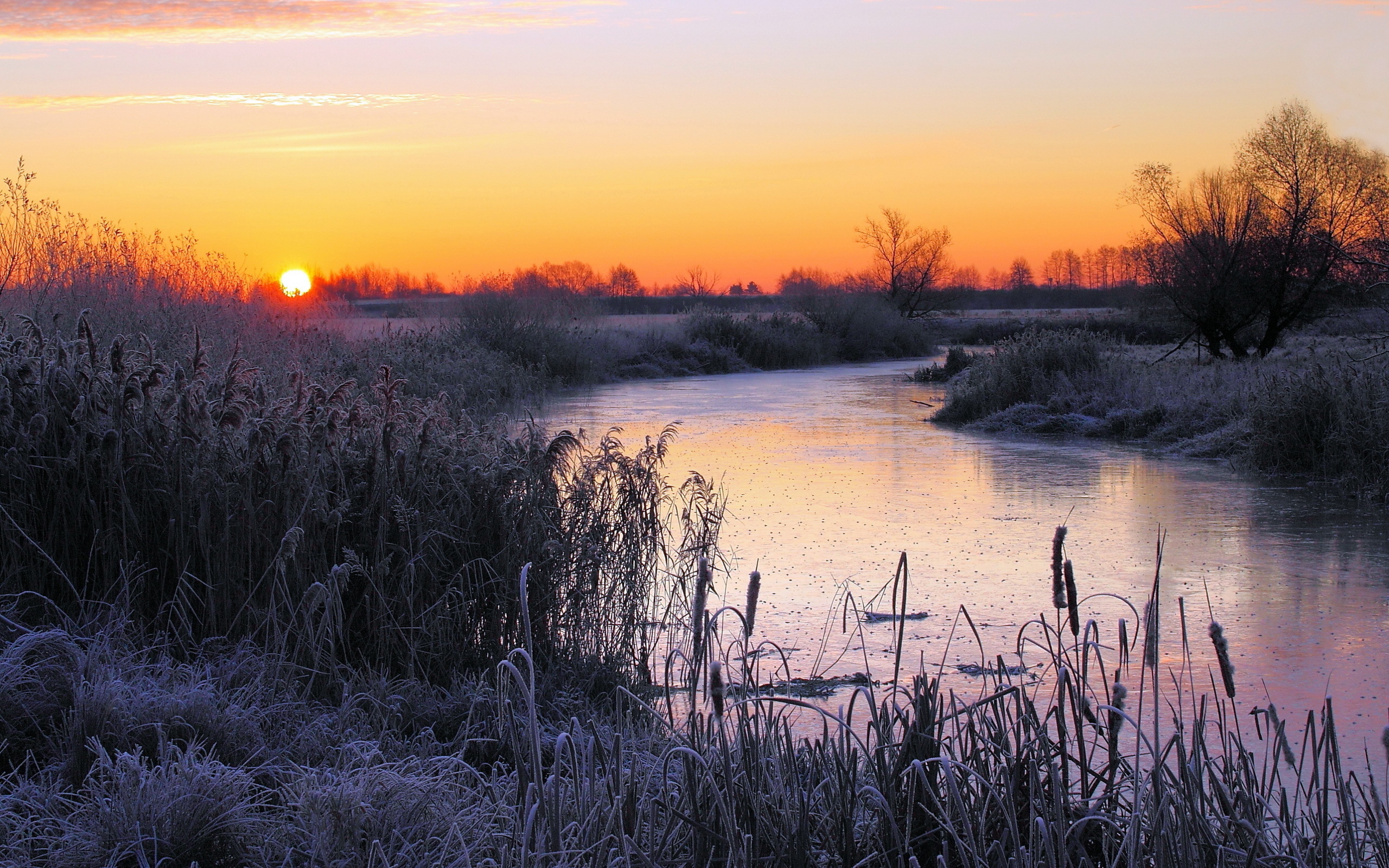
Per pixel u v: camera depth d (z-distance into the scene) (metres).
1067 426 20.34
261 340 17.09
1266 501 12.88
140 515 5.93
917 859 3.66
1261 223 30.25
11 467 5.82
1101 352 24.86
